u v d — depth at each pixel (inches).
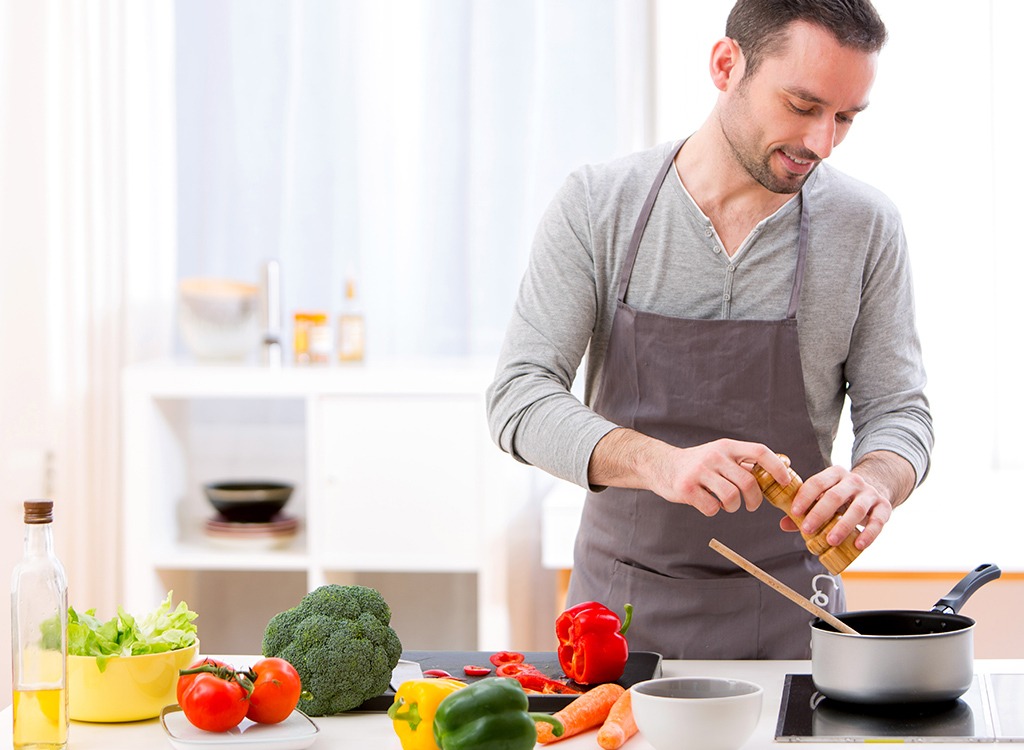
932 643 55.6
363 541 115.6
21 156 123.0
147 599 117.6
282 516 123.7
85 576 125.6
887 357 76.1
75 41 124.3
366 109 126.5
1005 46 118.9
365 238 127.3
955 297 120.5
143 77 126.6
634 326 74.9
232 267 128.4
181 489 127.1
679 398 74.5
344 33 126.3
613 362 76.2
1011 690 60.6
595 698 57.6
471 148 124.6
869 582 104.4
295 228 128.0
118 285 126.9
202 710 54.3
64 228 124.7
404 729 52.5
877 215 75.2
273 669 56.0
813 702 58.8
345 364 120.9
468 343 126.7
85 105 124.6
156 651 60.0
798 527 63.6
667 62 121.3
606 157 124.4
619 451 66.1
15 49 122.3
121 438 126.6
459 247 126.2
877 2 120.0
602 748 54.2
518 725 49.8
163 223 128.4
